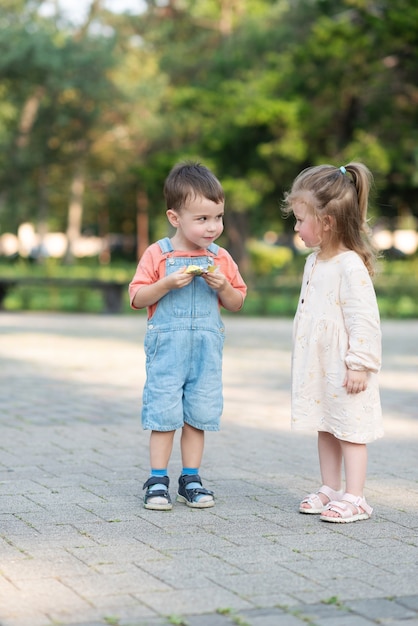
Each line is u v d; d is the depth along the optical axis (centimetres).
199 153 3806
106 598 381
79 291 2678
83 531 484
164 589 393
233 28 4603
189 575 412
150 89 4544
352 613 368
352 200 528
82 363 1318
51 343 1630
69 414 881
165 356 550
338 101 3562
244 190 3659
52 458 676
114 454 693
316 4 3734
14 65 4078
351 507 513
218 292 548
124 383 1110
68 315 2484
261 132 3638
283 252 5266
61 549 450
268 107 3438
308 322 535
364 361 512
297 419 535
